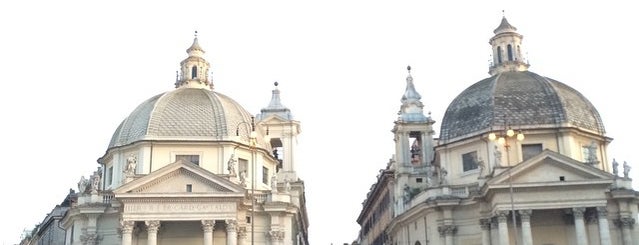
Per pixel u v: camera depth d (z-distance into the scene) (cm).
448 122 4950
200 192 4275
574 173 4153
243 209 4547
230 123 4912
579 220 4100
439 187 4628
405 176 5419
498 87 4872
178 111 4944
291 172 5712
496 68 5275
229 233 4256
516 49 5275
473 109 4834
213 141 4778
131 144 4781
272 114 5950
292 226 4884
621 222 4294
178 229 4481
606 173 4119
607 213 4166
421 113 5691
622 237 4281
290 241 4716
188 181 4309
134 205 4238
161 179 4288
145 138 4722
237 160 4844
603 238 4072
